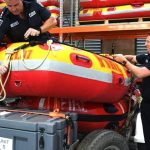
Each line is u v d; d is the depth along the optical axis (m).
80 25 4.62
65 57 2.61
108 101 3.18
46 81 2.52
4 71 2.66
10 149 2.58
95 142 2.82
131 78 3.38
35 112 2.80
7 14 3.12
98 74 2.86
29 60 2.57
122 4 4.36
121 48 5.81
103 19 4.44
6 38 3.23
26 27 3.14
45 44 2.66
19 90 2.72
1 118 2.63
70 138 2.67
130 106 3.53
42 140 2.47
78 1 4.76
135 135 3.42
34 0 3.18
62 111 2.85
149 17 4.19
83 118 3.09
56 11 4.66
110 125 3.33
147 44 3.33
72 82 2.66
